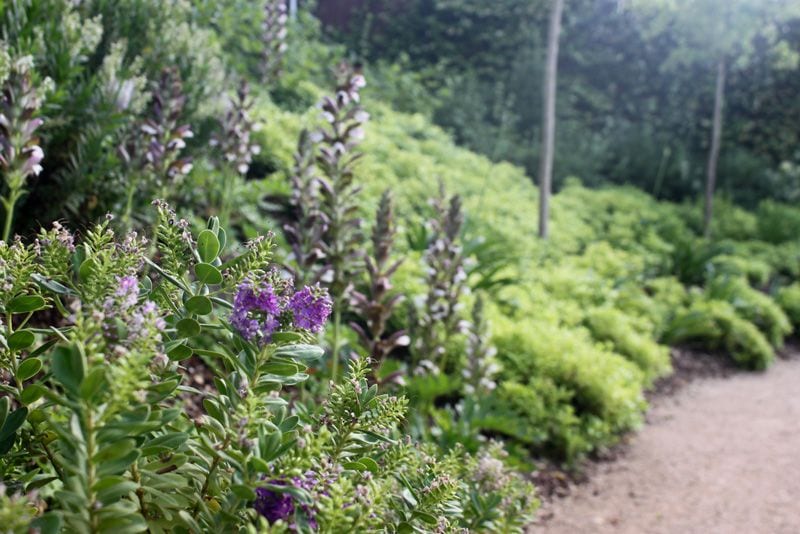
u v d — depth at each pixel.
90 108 3.51
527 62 14.18
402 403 1.46
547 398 5.06
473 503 1.98
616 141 14.44
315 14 15.29
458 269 4.30
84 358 1.01
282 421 1.39
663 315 7.94
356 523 1.18
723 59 11.97
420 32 15.11
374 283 3.42
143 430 1.06
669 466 4.85
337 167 3.51
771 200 14.08
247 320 1.27
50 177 3.65
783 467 4.93
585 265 8.78
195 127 5.03
